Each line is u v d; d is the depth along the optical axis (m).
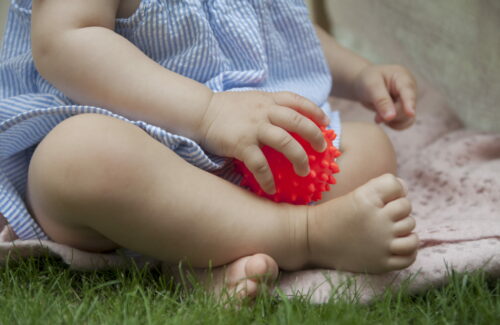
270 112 0.98
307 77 1.29
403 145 1.57
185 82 1.02
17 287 0.91
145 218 0.91
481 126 1.64
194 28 1.10
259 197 0.99
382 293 0.94
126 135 0.91
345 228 0.95
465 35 1.65
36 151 0.95
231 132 0.98
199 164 1.02
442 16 1.70
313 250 0.99
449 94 1.71
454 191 1.34
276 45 1.24
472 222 1.11
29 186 0.99
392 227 0.93
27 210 1.04
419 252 1.02
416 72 1.79
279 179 0.99
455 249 1.01
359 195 0.94
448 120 1.67
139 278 0.96
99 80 1.01
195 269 0.98
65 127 0.92
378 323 0.82
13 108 1.09
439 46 1.72
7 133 1.04
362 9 1.91
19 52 1.21
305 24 1.27
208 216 0.94
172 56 1.12
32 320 0.80
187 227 0.93
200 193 0.94
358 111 1.79
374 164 1.17
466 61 1.66
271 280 0.95
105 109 1.03
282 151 0.96
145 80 1.01
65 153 0.90
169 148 0.99
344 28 1.99
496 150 1.46
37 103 1.09
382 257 0.94
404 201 0.94
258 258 0.93
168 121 1.00
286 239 0.98
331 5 2.00
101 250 1.06
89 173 0.89
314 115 1.02
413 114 1.33
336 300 0.90
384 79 1.41
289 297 0.92
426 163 1.46
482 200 1.29
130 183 0.89
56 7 1.03
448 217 1.26
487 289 0.92
